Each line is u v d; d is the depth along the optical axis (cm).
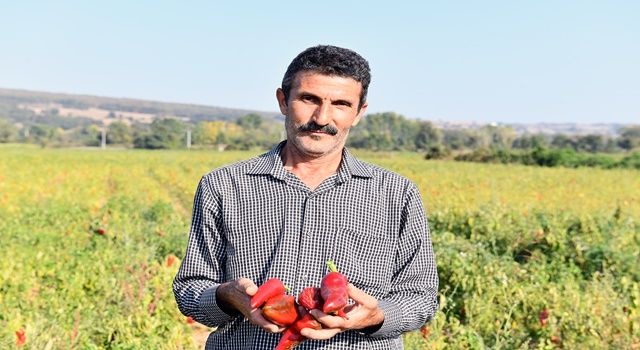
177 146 11706
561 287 889
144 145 11800
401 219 307
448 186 2811
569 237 1227
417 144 11975
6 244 1096
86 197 2298
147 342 628
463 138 12312
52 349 564
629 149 11269
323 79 288
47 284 823
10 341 554
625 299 823
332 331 262
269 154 311
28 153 6706
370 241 297
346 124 296
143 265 864
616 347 694
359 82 294
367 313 268
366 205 300
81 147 12306
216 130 12762
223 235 306
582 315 744
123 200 1897
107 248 1025
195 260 308
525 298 801
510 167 4906
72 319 677
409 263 307
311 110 292
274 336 289
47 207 1761
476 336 670
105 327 671
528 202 2070
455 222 1487
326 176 304
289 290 278
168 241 1199
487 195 2308
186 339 666
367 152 8769
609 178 3719
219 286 285
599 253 1109
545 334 739
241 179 304
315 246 294
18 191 2459
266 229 296
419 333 639
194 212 314
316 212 296
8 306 704
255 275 294
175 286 312
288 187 299
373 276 296
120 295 762
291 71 294
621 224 1409
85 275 833
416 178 3300
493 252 1240
